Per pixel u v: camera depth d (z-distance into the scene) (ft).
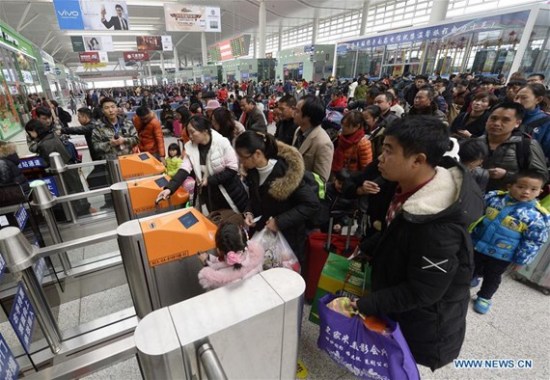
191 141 7.07
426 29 26.50
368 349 3.59
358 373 3.87
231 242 3.90
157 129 12.05
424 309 3.41
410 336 3.62
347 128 8.29
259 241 4.91
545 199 6.30
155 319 2.71
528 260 5.68
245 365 3.01
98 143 10.79
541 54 19.84
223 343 2.72
